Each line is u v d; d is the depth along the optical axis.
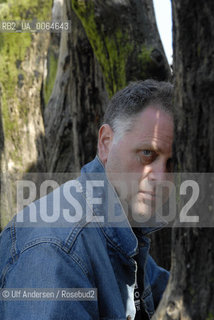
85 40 3.00
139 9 2.37
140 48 2.37
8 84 3.81
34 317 1.20
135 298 1.51
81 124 3.11
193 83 1.00
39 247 1.28
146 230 1.50
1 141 3.94
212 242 1.00
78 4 2.39
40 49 3.85
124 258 1.40
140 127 1.31
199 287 1.03
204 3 0.97
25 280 1.25
